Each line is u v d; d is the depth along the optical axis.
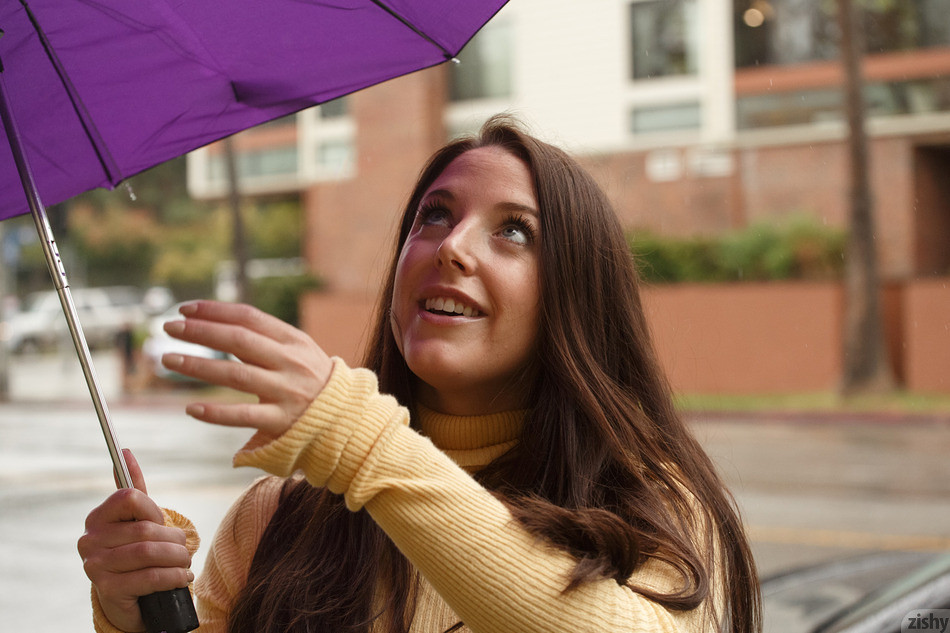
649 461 1.46
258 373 0.99
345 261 22.84
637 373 1.56
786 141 19.69
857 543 7.21
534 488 1.44
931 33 19.91
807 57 20.56
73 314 1.34
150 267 37.53
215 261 35.62
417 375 1.53
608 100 21.00
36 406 21.25
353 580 1.42
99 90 1.48
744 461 11.55
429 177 1.66
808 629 2.57
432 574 1.09
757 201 19.88
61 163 1.57
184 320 0.98
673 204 20.28
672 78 20.78
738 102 20.47
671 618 1.19
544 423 1.45
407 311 1.46
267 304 22.78
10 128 1.38
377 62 1.44
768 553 6.89
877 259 17.62
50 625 5.44
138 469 1.34
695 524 1.43
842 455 12.06
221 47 1.43
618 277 1.54
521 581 1.08
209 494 9.30
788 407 16.88
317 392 1.02
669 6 20.69
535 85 21.50
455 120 22.09
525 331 1.45
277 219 32.38
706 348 18.67
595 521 1.19
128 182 1.60
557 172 1.49
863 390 17.39
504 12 21.62
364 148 22.52
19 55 1.43
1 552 7.10
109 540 1.23
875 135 19.39
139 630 1.25
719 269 18.84
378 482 1.06
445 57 1.43
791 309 18.28
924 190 19.66
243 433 15.48
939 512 8.48
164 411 19.86
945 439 13.58
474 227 1.43
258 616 1.44
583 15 21.09
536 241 1.46
